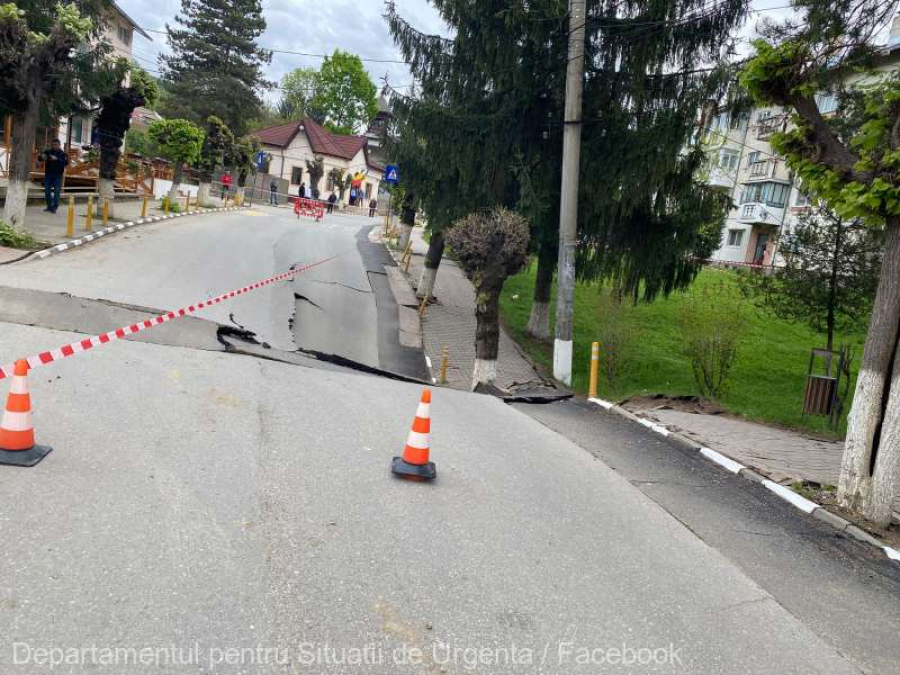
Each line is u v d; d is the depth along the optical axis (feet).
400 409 27.20
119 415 20.17
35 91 46.75
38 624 10.50
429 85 56.24
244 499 15.96
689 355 47.60
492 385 39.37
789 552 18.89
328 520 15.61
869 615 15.66
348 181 197.16
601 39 51.80
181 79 179.73
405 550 14.82
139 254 52.95
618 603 14.15
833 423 40.22
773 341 68.74
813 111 22.97
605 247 56.24
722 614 14.47
